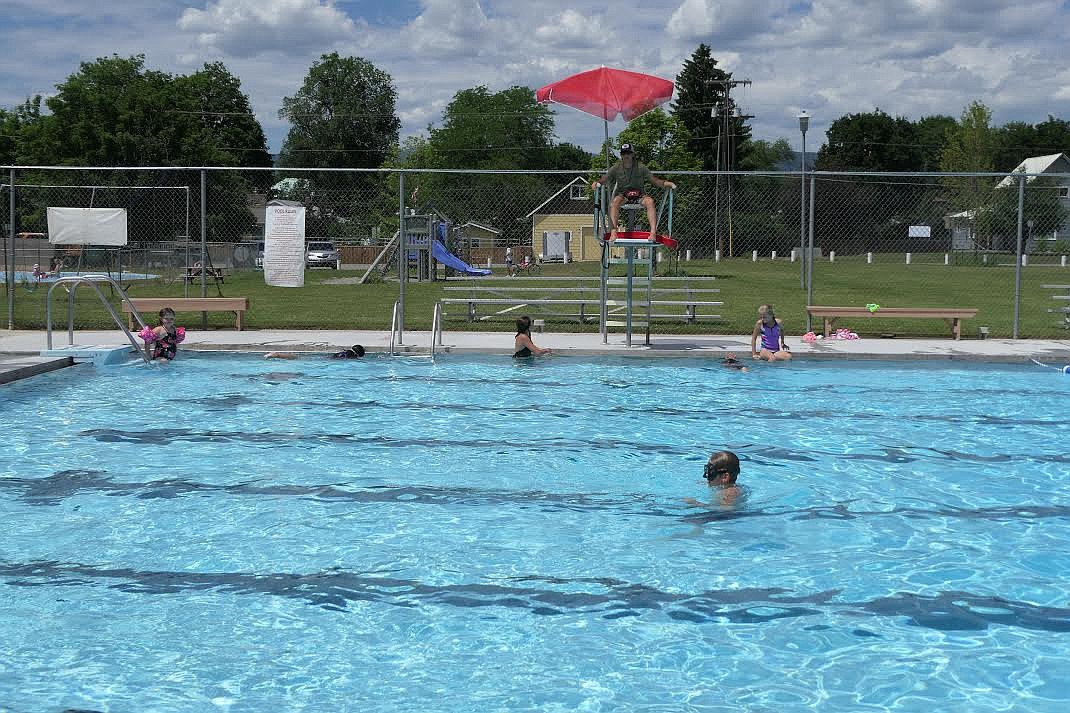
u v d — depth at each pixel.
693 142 84.69
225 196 56.38
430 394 11.19
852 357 13.88
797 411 10.29
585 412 10.19
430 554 5.75
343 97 93.75
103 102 58.94
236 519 6.42
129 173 55.78
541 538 6.07
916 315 15.77
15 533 6.09
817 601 5.04
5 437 8.83
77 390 11.32
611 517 6.53
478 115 103.19
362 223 60.41
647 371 12.95
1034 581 5.34
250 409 10.25
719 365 13.51
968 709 3.91
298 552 5.78
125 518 6.43
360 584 5.27
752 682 4.13
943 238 64.88
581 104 15.18
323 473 7.64
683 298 26.36
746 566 5.57
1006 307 24.33
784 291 30.14
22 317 18.64
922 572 5.48
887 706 3.93
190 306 16.19
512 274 40.16
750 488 7.25
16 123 67.56
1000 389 11.70
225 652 4.41
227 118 83.06
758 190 72.94
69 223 15.84
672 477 7.59
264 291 28.77
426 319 19.05
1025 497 7.08
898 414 10.13
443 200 67.75
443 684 4.11
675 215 52.22
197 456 8.17
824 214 73.31
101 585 5.23
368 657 4.37
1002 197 53.25
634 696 4.00
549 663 4.31
